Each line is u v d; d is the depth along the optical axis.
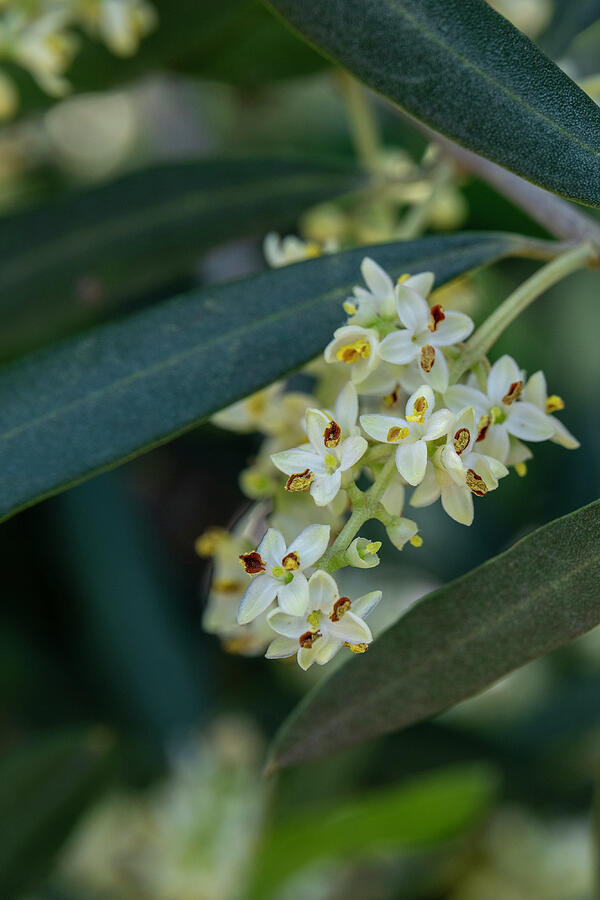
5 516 0.18
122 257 0.23
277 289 0.19
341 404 0.18
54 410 0.19
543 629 0.18
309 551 0.17
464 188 0.26
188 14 0.24
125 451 0.18
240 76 0.24
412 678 0.18
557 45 0.24
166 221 0.23
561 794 0.29
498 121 0.18
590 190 0.18
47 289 0.23
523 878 0.29
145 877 0.29
